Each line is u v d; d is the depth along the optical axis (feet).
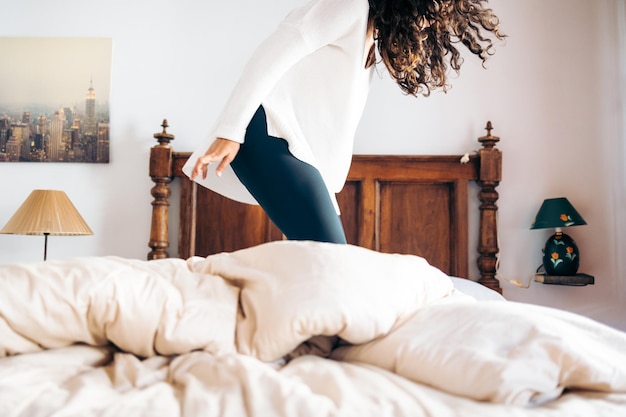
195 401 1.78
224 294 2.46
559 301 9.95
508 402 1.93
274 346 2.24
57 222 9.09
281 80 4.70
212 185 5.20
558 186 10.15
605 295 9.94
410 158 9.93
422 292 2.66
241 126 4.21
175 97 10.58
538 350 2.09
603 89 10.25
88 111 10.53
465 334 2.19
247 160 4.58
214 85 10.59
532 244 10.06
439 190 10.02
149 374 2.07
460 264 9.74
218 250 10.02
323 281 2.32
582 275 9.44
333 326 2.26
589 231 10.05
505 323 2.21
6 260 10.24
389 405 1.82
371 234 9.86
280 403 1.76
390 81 10.39
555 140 10.23
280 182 4.45
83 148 10.46
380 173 9.95
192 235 9.95
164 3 10.74
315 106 4.66
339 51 4.62
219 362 2.03
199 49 10.66
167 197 10.05
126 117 10.54
